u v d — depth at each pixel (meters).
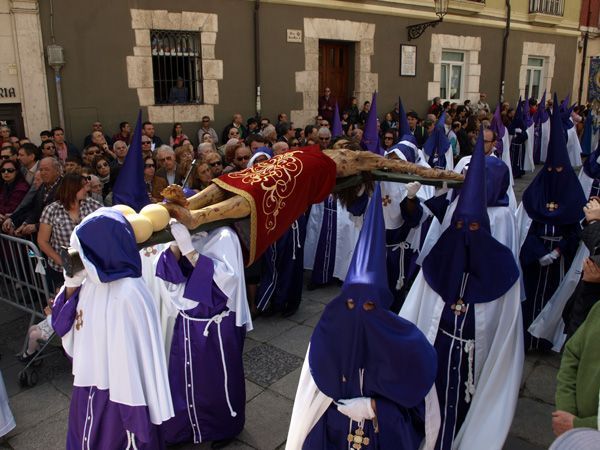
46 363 4.32
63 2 9.02
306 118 12.40
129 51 9.80
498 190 3.51
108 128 9.81
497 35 16.67
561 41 19.08
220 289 2.96
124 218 2.26
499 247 2.70
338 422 2.24
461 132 10.88
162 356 2.42
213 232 3.04
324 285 6.11
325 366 2.16
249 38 11.24
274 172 2.43
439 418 2.25
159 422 2.40
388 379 2.10
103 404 2.39
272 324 5.07
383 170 2.92
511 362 2.74
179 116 10.56
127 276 2.29
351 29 12.83
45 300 4.43
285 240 5.03
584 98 20.70
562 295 4.09
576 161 13.63
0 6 8.56
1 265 4.55
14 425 3.38
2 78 8.76
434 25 13.65
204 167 4.18
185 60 10.73
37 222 4.84
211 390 3.11
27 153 6.07
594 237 3.00
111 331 2.30
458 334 2.77
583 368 2.08
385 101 14.01
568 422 2.04
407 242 4.43
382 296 2.05
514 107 17.91
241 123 11.01
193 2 10.34
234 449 3.25
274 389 3.93
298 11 11.85
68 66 9.24
